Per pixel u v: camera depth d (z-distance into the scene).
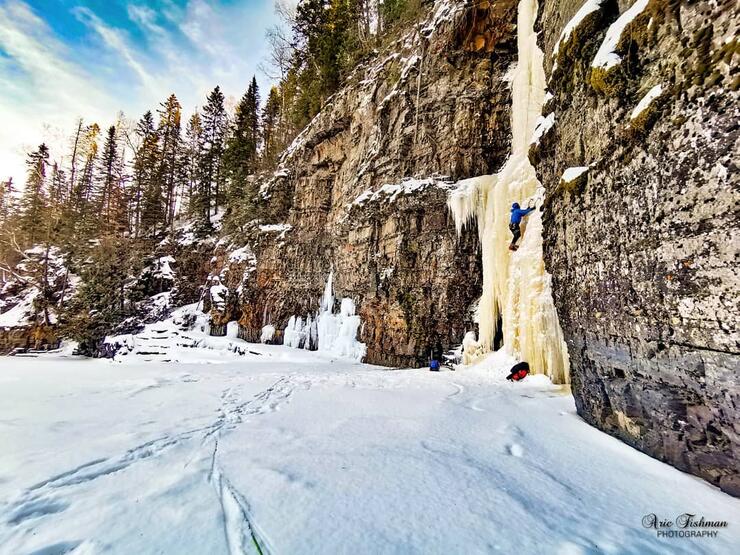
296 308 18.95
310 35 25.44
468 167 12.48
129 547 2.03
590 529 2.27
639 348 3.62
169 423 4.79
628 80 3.62
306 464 3.23
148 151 39.69
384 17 21.78
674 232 3.09
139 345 18.86
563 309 5.55
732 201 2.56
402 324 12.67
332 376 9.55
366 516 2.33
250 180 27.64
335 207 18.36
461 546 2.04
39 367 14.14
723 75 2.60
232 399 6.58
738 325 2.54
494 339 9.83
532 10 10.15
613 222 3.98
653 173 3.31
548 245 6.05
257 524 2.22
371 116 16.52
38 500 2.59
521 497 2.66
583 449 3.77
